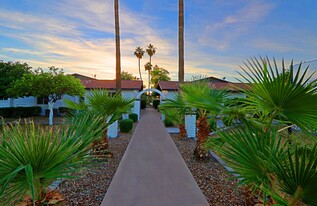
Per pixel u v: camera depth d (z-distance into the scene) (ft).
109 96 20.57
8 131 6.82
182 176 16.67
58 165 6.52
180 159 21.16
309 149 6.71
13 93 44.83
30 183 5.22
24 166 5.69
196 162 20.10
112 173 17.34
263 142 7.78
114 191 14.08
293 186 5.95
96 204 12.44
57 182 14.28
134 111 58.95
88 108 19.12
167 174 17.13
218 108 9.73
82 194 13.55
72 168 7.26
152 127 44.27
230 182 15.24
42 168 6.30
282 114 8.11
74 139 7.77
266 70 7.30
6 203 6.01
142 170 18.06
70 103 19.21
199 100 11.33
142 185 15.07
